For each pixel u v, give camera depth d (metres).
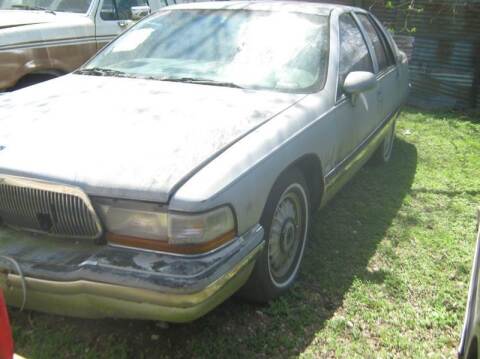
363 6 9.66
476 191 5.23
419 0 9.09
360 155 4.39
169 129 2.84
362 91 3.83
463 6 8.84
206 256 2.41
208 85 3.58
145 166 2.51
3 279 2.49
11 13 6.34
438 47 9.21
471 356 2.19
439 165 5.98
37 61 5.95
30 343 2.85
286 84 3.62
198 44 4.01
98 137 2.74
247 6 4.30
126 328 2.98
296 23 4.06
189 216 2.36
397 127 7.57
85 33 6.52
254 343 2.90
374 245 4.05
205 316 3.10
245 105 3.25
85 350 2.80
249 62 3.77
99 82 3.70
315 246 4.00
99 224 2.47
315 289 3.42
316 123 3.38
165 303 2.31
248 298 3.15
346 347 2.91
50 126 2.88
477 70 9.07
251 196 2.68
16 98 3.39
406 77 6.23
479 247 2.71
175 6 4.56
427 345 2.97
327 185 3.68
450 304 3.35
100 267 2.36
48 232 2.61
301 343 2.93
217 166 2.56
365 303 3.30
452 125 7.75
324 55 3.87
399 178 5.54
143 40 4.22
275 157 2.90
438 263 3.83
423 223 4.48
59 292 2.43
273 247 3.15
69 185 2.47
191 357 2.79
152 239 2.42
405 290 3.47
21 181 2.55
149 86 3.55
